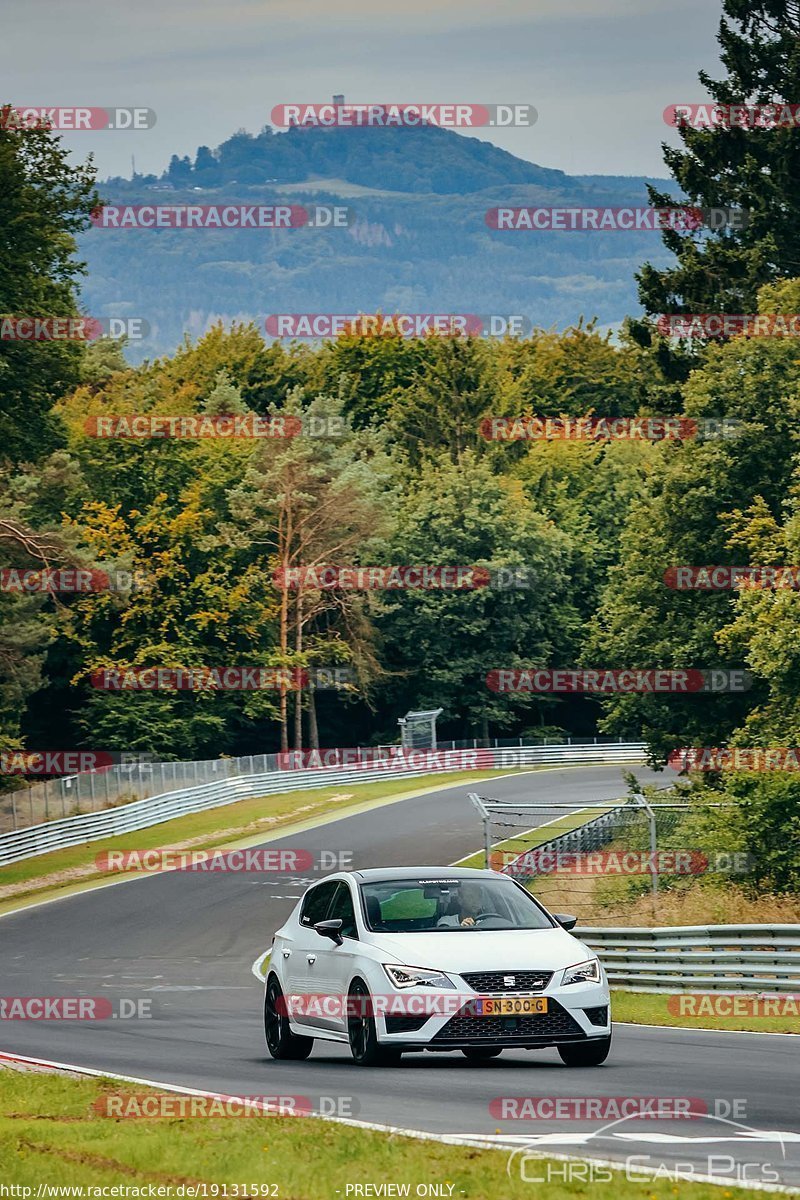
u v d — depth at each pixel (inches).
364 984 1815.9
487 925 1898.4
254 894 5836.6
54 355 6791.3
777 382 6156.5
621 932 3277.6
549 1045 1776.6
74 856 6998.0
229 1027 2728.8
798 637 4726.9
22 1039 2501.2
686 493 6235.2
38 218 6653.5
